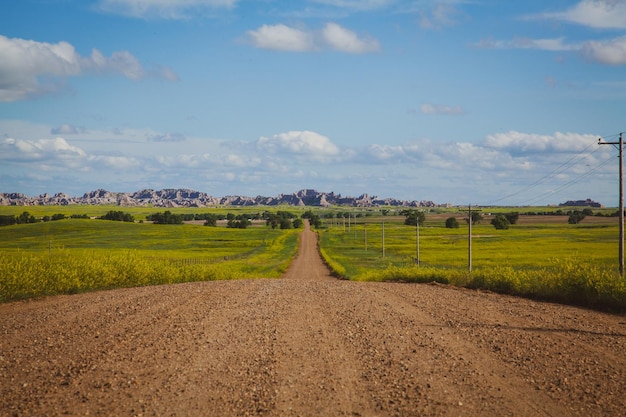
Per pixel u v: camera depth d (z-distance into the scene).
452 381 8.30
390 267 36.38
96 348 10.22
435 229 152.75
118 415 6.76
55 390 7.68
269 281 27.33
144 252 76.69
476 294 21.36
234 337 11.44
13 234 126.06
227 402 7.27
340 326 12.99
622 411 6.98
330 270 60.53
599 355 9.95
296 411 6.94
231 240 118.06
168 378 8.31
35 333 11.64
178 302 17.14
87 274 23.86
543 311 15.83
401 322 13.62
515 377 8.51
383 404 7.23
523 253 66.81
